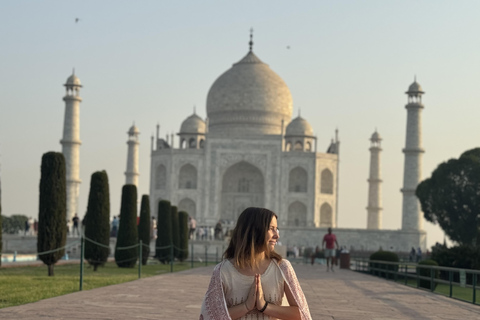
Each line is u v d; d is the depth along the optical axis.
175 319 21.53
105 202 54.62
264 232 10.42
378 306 28.95
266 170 141.00
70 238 106.12
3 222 129.62
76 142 130.75
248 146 141.25
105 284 36.78
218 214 140.25
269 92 152.25
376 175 150.00
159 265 67.81
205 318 10.27
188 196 141.12
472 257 55.75
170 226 72.88
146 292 31.17
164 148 150.00
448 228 106.81
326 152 151.00
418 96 132.12
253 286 10.23
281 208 140.12
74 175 130.75
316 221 139.88
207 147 141.25
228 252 10.68
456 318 25.16
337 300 31.30
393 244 129.50
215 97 154.00
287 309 10.25
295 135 147.62
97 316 21.58
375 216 149.50
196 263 80.25
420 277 43.00
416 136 131.12
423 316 25.47
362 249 127.81
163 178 147.00
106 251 54.25
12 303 25.56
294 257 117.25
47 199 46.09
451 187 104.56
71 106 131.12
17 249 105.06
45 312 22.22
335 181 143.75
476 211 104.19
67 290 31.98
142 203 68.12
